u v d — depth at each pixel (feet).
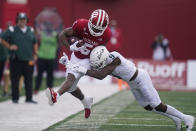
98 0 262.88
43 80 221.25
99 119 105.50
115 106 130.41
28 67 134.21
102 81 208.23
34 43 138.21
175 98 156.35
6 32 132.36
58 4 261.85
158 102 84.07
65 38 84.17
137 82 82.84
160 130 91.30
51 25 161.89
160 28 262.67
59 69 251.60
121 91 175.42
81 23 80.94
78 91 88.33
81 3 263.49
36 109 122.01
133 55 263.90
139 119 106.11
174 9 261.44
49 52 158.40
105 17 79.56
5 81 155.22
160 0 261.65
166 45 222.28
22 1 255.50
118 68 81.76
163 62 197.77
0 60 160.25
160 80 197.36
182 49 262.47
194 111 121.70
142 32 263.29
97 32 80.18
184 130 91.71
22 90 172.24
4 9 252.62
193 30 260.62
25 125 96.43
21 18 132.26
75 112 116.67
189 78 196.03
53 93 78.33
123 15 263.29
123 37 264.11
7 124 97.50
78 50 82.02
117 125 96.89
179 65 196.54
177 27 261.65
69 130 90.02
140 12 262.88
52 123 99.30
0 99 145.07
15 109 121.39
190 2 260.21
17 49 132.36
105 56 79.87
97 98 150.41
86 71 79.87
